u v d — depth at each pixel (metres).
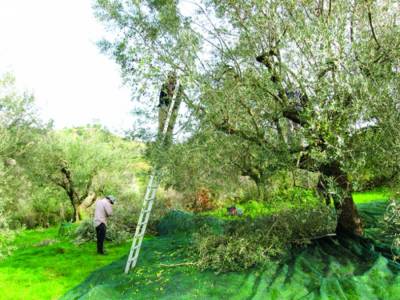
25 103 19.02
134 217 13.34
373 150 6.02
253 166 7.63
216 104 6.31
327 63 5.72
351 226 7.56
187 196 15.41
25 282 7.89
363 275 5.68
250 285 5.95
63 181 20.52
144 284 6.58
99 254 10.14
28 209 20.73
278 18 6.43
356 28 6.56
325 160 5.88
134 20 6.94
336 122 5.82
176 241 9.73
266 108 6.72
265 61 6.76
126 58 6.84
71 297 6.70
